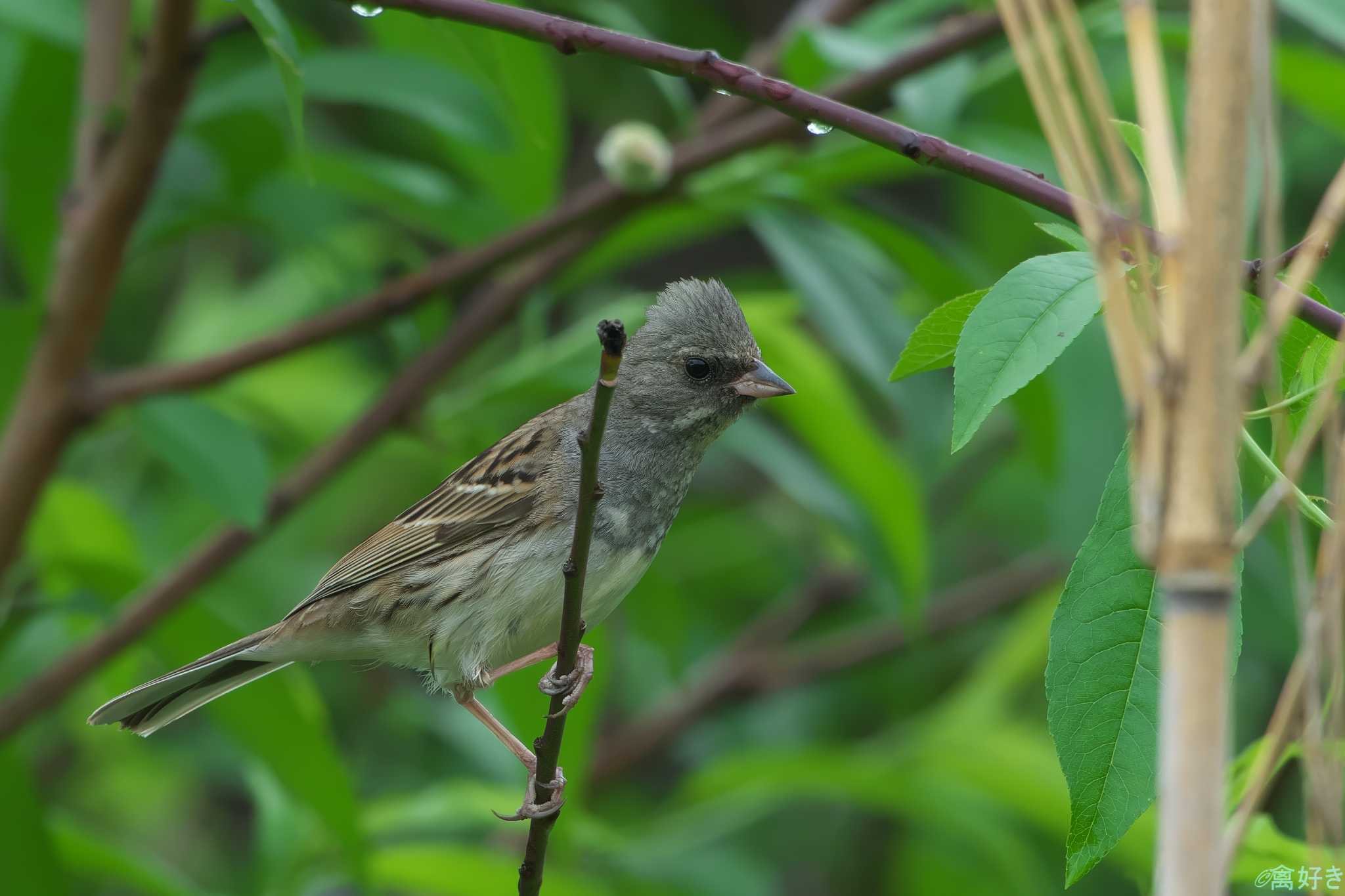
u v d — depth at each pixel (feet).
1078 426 34.78
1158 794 15.31
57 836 32.40
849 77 33.78
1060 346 15.88
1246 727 40.81
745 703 47.55
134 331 47.78
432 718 42.34
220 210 35.37
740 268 58.90
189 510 44.42
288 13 42.24
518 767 41.11
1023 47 14.37
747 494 51.83
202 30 29.78
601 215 33.24
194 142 36.68
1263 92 13.66
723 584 49.65
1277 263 17.26
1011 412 34.55
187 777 46.37
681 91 35.09
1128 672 17.13
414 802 36.14
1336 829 13.78
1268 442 25.76
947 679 49.08
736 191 34.27
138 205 30.48
